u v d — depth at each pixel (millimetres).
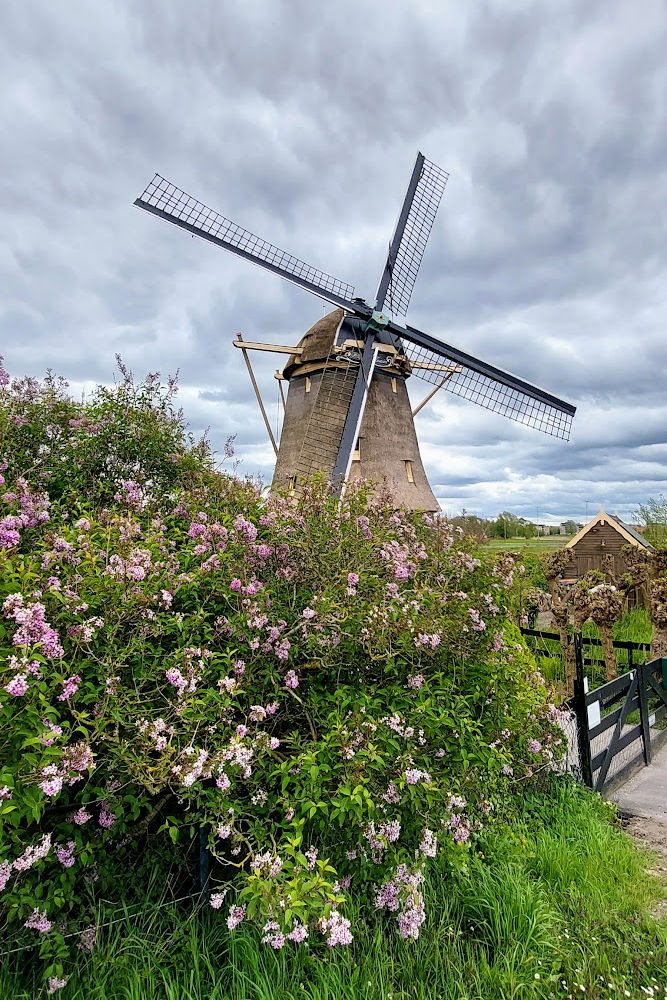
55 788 2303
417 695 3652
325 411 14859
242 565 3805
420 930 3475
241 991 2775
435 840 3369
